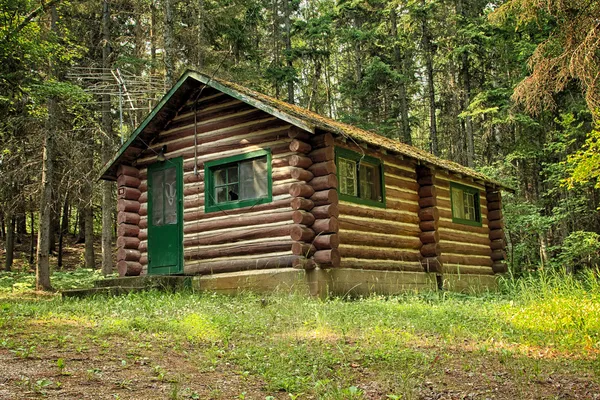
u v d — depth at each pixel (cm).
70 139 1886
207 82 1247
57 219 2720
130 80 2275
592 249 1970
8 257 2370
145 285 1221
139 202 1448
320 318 834
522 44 2353
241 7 2916
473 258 1733
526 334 795
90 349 611
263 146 1237
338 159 1263
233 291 1209
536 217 2127
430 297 1236
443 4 3102
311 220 1157
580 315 859
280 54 3566
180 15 2631
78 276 2058
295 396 490
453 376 575
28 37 1591
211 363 589
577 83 2123
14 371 497
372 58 3412
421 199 1505
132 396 455
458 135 3469
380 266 1314
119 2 2441
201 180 1328
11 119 1773
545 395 520
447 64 3406
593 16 1316
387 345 685
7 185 1931
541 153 2417
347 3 3275
